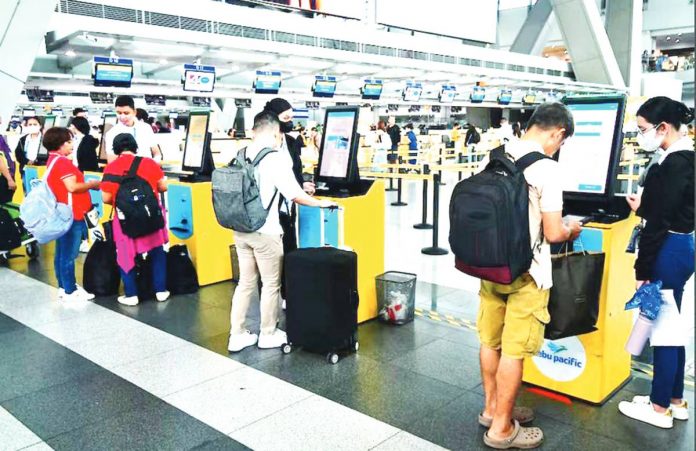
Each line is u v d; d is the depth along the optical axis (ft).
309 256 11.32
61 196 14.35
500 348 8.57
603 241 8.92
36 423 9.13
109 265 15.84
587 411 9.25
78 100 50.26
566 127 7.89
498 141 43.52
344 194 13.41
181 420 9.15
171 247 16.49
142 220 14.34
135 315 14.29
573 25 77.10
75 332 13.15
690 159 7.73
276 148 11.43
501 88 75.31
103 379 10.69
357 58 46.29
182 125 53.42
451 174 51.78
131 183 14.32
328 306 11.16
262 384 10.41
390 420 9.04
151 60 42.88
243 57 43.19
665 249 8.07
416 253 21.52
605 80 78.89
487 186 7.33
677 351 8.50
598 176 9.46
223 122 66.13
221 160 28.81
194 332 13.08
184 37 35.09
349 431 8.72
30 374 10.94
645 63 108.68
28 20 19.20
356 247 13.15
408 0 63.67
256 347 12.19
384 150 43.45
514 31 117.19
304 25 48.85
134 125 18.26
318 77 52.13
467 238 7.51
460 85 70.18
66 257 15.19
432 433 8.64
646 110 7.95
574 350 9.52
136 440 8.57
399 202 33.55
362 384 10.35
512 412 8.43
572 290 8.00
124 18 35.76
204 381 10.55
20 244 19.25
